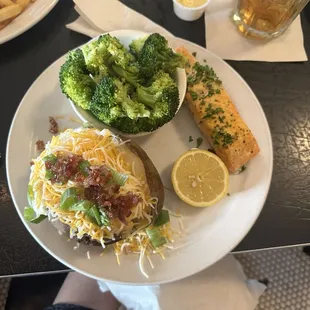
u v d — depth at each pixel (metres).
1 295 0.42
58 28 0.38
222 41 0.39
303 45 0.39
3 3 0.35
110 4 0.38
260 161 0.34
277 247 0.33
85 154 0.29
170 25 0.39
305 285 0.44
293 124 0.37
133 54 0.34
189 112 0.36
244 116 0.35
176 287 0.37
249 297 0.42
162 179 0.34
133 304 0.39
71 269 0.32
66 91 0.32
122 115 0.31
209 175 0.33
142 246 0.31
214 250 0.31
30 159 0.34
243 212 0.32
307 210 0.34
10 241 0.32
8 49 0.37
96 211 0.28
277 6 0.36
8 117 0.35
